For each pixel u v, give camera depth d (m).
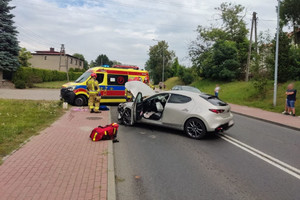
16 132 5.73
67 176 3.55
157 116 7.38
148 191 3.39
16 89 22.81
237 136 7.27
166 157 4.90
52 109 9.87
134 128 7.60
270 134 7.88
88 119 8.42
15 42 24.58
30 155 4.35
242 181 3.85
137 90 8.84
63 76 41.62
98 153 4.68
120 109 8.43
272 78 19.70
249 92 20.50
